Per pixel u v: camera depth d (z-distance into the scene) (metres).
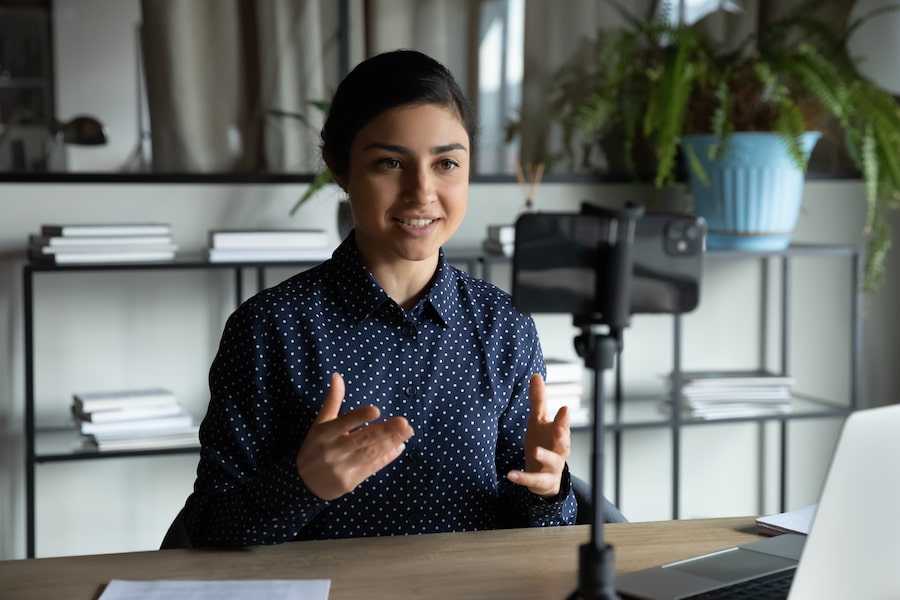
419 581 1.03
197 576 1.05
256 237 2.41
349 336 1.33
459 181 1.27
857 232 3.12
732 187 2.62
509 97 2.84
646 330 2.99
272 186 2.69
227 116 2.67
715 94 2.63
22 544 2.59
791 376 2.99
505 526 1.36
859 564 0.89
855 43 3.01
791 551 1.13
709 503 3.08
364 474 1.08
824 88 2.58
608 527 1.25
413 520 1.32
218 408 1.31
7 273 2.53
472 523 1.35
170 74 2.62
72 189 2.56
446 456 1.34
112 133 2.60
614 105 2.75
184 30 2.62
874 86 2.69
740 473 3.09
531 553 1.13
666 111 2.60
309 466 1.08
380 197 1.25
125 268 2.32
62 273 2.57
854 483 0.87
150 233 2.39
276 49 2.68
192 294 2.67
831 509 0.87
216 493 1.23
